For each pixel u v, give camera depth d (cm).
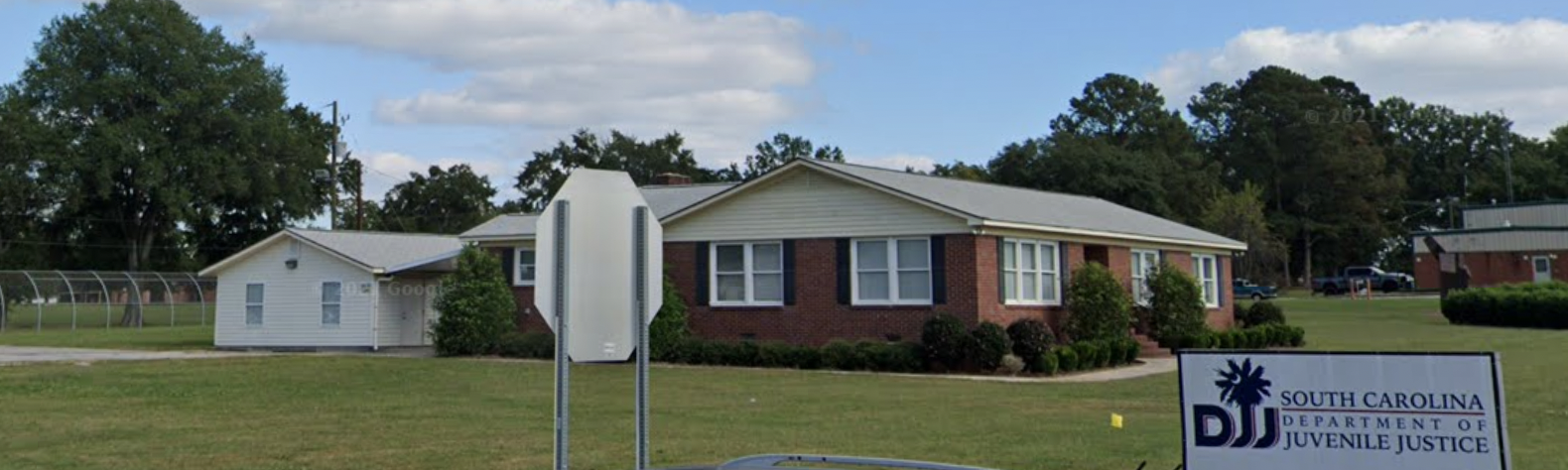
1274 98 9538
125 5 6456
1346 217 9275
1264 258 7356
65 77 6350
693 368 2550
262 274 3612
